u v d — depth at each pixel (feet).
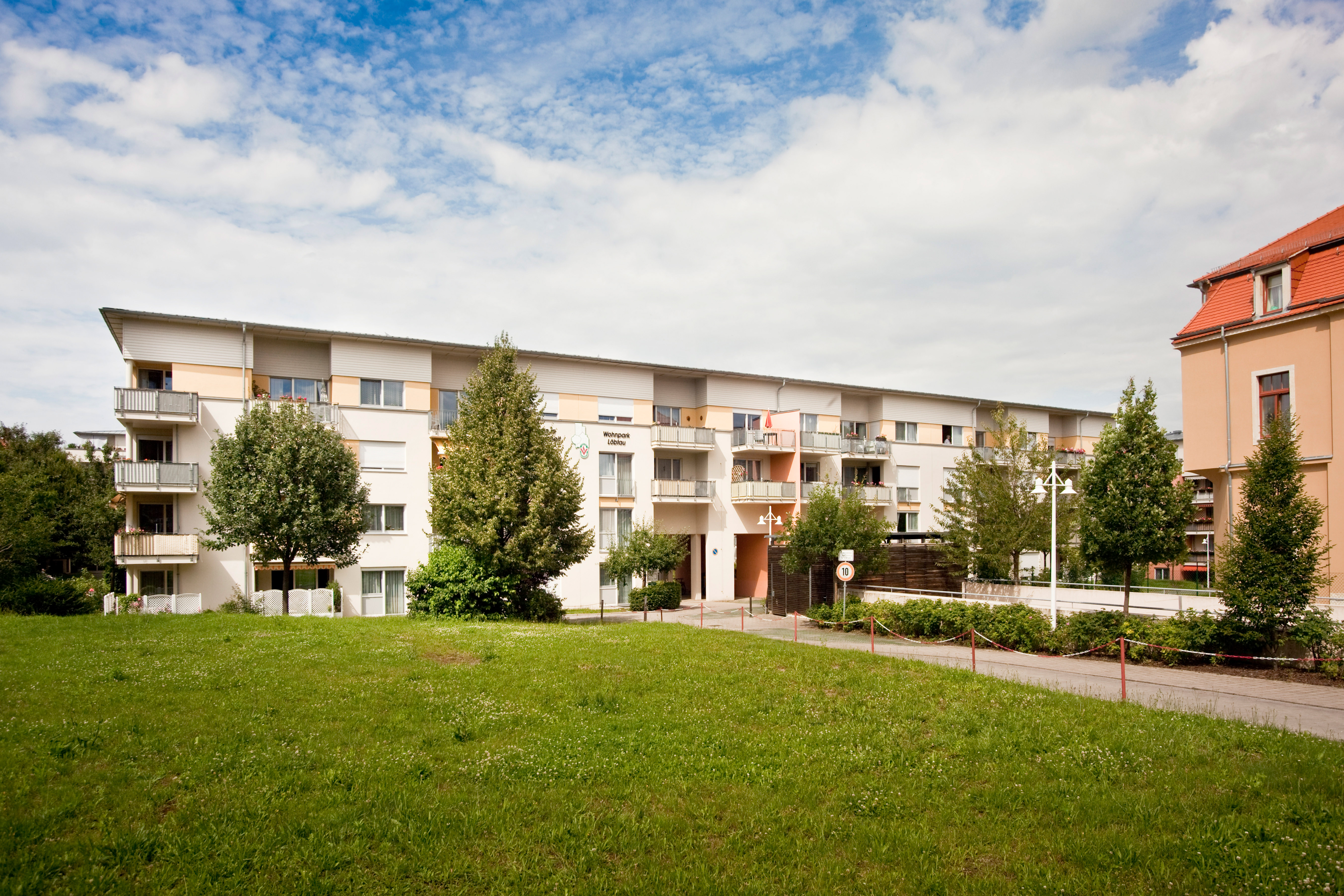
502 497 83.25
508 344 91.81
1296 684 49.37
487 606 84.89
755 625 97.86
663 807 25.64
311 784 26.23
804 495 147.64
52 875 19.69
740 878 20.74
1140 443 67.67
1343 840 22.20
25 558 91.20
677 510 142.00
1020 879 20.86
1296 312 67.36
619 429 134.21
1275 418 57.57
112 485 123.75
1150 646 59.47
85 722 31.42
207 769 27.09
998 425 109.19
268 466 85.05
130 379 100.53
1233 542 57.98
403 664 46.80
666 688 43.14
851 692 43.42
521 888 20.07
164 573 101.35
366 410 111.55
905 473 166.61
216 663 44.62
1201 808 25.11
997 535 94.63
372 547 109.81
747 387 150.00
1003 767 29.78
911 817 25.12
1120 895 19.86
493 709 37.04
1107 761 29.96
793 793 26.94
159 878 19.77
